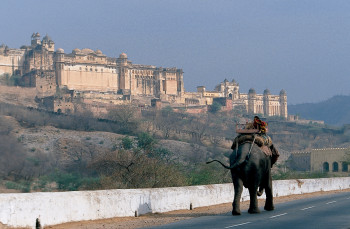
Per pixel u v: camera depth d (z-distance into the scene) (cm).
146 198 2656
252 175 2255
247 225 2011
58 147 14050
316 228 1912
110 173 4525
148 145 4731
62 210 2183
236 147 2300
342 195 4122
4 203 1919
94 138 15500
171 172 4294
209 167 5184
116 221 2378
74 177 8375
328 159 17225
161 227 2072
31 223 2020
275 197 4006
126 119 19362
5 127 15050
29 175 8875
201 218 2383
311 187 4697
